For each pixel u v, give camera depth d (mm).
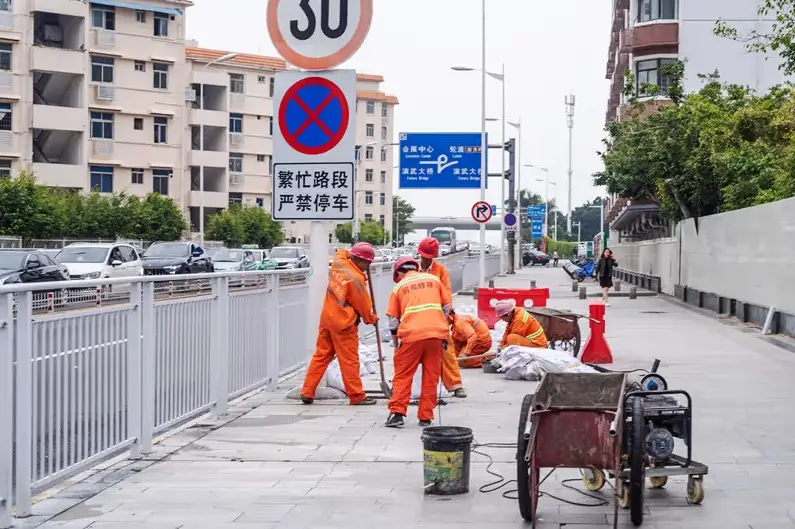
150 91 64312
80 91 60031
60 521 6590
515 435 9688
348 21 11531
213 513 6836
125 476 7883
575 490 7520
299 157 11734
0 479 6258
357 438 9500
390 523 6602
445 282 12969
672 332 22312
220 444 9180
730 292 26438
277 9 11664
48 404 6734
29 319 6414
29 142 57688
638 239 73312
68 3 58812
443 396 11961
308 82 11688
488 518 6734
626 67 51594
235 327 11211
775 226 21391
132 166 63688
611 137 38656
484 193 32656
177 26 65438
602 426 6336
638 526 6516
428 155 32844
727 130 29141
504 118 62156
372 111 120062
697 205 32656
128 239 56188
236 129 77562
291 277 13734
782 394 12492
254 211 72188
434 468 7359
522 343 14648
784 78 44562
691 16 45156
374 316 11609
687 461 7082
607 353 15977
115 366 7879
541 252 103250
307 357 13547
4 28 56344
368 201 120375
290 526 6535
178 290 9336
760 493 7402
